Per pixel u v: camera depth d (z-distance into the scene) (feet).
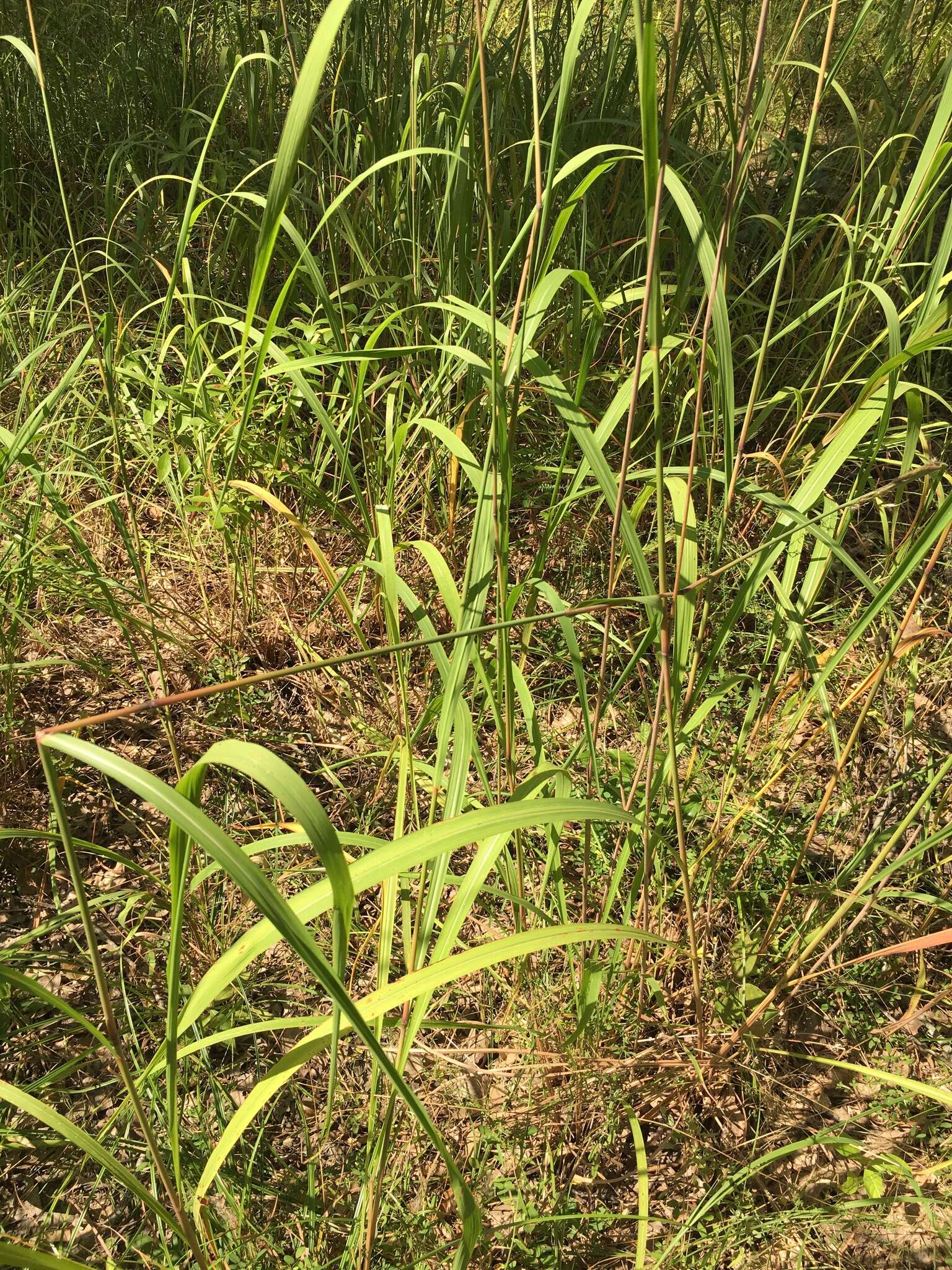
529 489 9.00
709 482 6.96
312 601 8.38
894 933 6.55
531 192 9.44
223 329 9.90
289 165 3.26
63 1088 5.57
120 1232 5.08
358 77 9.97
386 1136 4.27
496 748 7.18
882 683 7.50
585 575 8.42
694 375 8.89
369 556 7.18
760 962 6.26
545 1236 5.13
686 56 9.78
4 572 7.14
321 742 7.47
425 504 8.57
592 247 9.68
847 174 11.32
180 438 8.45
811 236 10.69
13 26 13.07
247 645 8.09
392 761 6.31
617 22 10.33
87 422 8.70
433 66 10.03
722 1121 5.70
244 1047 5.86
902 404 9.36
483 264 9.15
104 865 6.70
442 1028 5.52
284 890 6.45
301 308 9.47
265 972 6.13
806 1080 5.92
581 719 7.62
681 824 4.76
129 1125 5.41
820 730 6.45
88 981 6.07
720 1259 5.11
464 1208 3.57
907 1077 5.93
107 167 11.82
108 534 8.57
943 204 10.81
